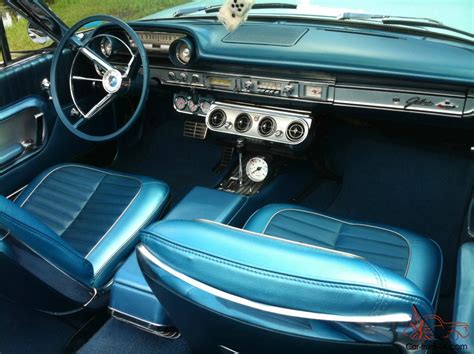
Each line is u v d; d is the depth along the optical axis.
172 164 2.90
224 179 2.37
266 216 1.78
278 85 2.10
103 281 1.68
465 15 2.09
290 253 0.85
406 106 1.93
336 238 1.68
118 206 1.93
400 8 2.20
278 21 2.35
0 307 2.00
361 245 1.63
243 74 2.15
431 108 1.89
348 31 2.14
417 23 2.03
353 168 2.56
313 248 0.89
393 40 2.03
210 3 2.65
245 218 2.07
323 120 2.34
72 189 2.07
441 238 2.23
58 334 1.88
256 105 2.28
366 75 1.87
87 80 2.40
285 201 2.43
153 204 1.92
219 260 0.86
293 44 2.05
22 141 2.26
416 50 1.93
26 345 1.83
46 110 2.30
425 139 2.39
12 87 2.23
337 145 2.56
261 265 0.83
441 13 2.11
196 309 0.98
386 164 2.51
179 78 2.33
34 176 2.34
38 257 1.33
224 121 2.30
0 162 2.14
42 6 2.08
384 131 2.42
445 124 2.03
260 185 2.28
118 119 2.82
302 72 2.01
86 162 2.71
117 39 2.12
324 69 1.92
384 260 1.56
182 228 0.95
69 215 1.95
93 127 2.65
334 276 0.80
